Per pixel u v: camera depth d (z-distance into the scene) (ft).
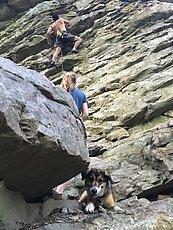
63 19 20.39
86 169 8.09
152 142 12.39
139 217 7.50
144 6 21.01
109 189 8.14
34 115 5.89
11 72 5.96
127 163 12.12
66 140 6.61
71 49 20.17
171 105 14.60
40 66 19.72
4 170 6.11
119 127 14.20
